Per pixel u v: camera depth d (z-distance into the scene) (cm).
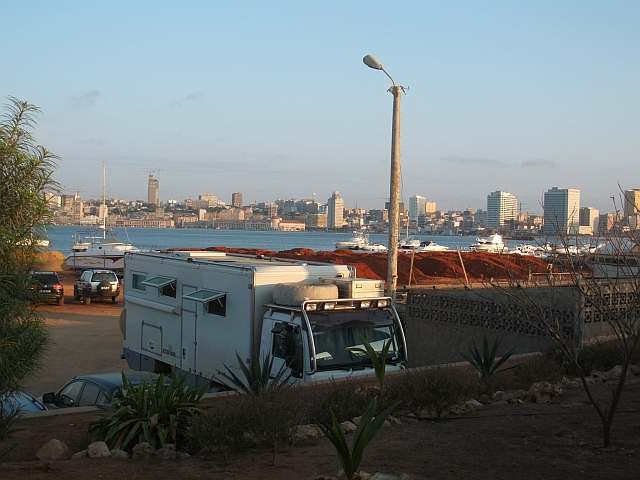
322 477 555
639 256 797
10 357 700
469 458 620
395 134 1739
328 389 858
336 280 1120
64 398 1071
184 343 1271
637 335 644
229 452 657
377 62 1686
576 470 570
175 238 18125
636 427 721
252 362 968
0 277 678
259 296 1090
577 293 1186
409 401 841
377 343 1059
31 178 709
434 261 3406
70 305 3080
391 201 1734
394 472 578
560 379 1043
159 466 616
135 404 705
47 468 607
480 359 1060
